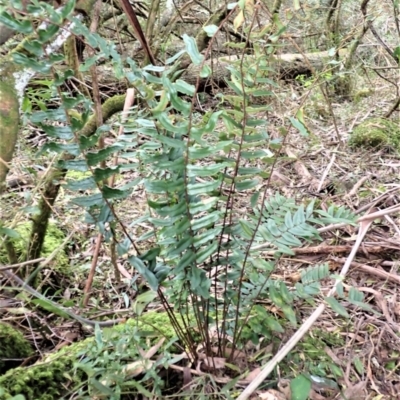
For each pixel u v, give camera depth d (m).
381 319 1.74
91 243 2.27
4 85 1.15
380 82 4.18
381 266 2.05
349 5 4.44
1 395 1.25
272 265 1.40
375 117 3.55
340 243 2.18
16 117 1.17
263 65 1.22
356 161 2.96
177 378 1.46
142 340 1.53
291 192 2.59
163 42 3.10
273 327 1.38
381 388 1.48
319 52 4.26
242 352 1.48
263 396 1.31
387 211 1.78
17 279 1.44
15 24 0.95
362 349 1.62
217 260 1.35
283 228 1.35
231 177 1.28
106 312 1.75
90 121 1.64
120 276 2.00
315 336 1.63
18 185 2.26
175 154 1.19
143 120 1.21
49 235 2.22
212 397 1.35
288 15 1.38
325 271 1.43
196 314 1.39
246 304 1.41
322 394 1.41
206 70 1.08
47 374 1.42
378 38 3.44
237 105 1.25
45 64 1.02
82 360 1.41
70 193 2.58
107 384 1.33
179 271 1.25
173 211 1.19
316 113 3.62
